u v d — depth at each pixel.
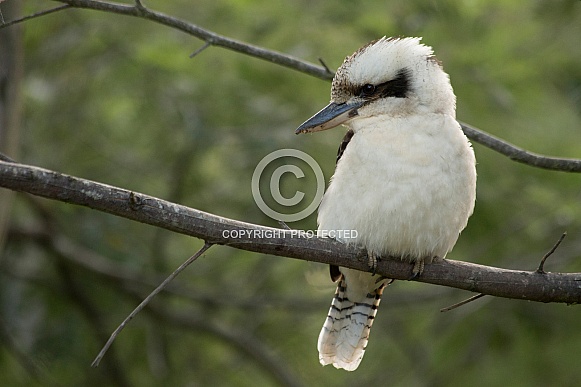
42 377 12.59
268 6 11.39
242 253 13.23
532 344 12.98
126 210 5.74
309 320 14.30
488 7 11.61
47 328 12.91
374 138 7.22
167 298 13.93
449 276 6.92
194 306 14.63
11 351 12.73
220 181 12.60
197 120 11.72
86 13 11.70
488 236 11.91
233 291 13.59
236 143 11.79
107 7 7.52
